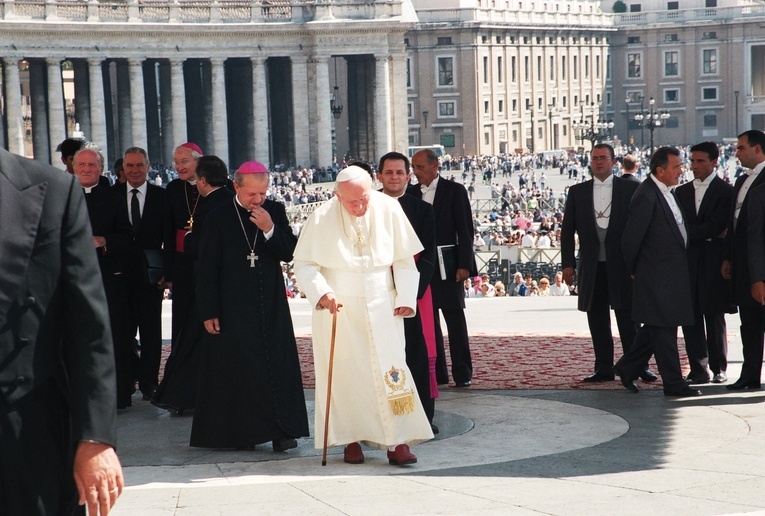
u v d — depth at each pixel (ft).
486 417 64.23
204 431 57.36
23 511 23.30
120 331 68.59
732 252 70.13
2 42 474.08
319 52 542.98
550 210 427.33
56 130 490.90
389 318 51.62
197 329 66.44
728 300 73.61
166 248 71.20
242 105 588.09
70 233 24.16
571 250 77.30
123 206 67.62
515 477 46.60
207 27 515.50
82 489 23.39
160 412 69.21
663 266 68.90
